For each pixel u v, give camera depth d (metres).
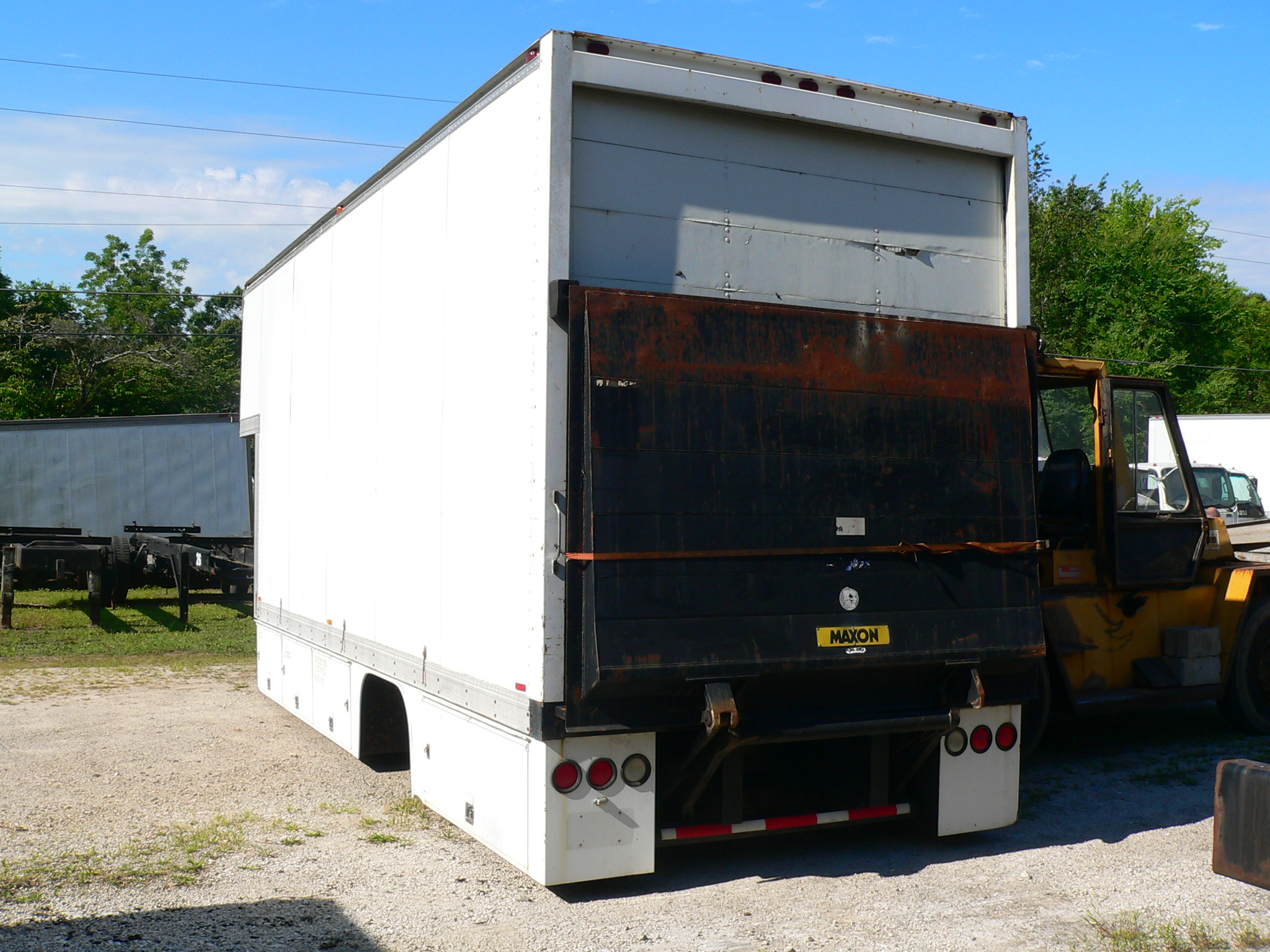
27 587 18.72
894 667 4.92
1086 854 5.59
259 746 7.89
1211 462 26.66
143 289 53.88
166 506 20.81
